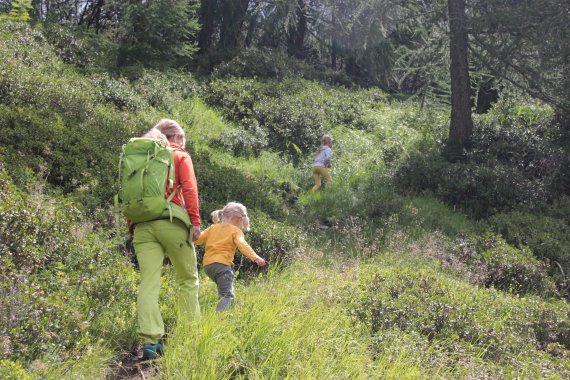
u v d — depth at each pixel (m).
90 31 20.73
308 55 32.28
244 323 4.64
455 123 17.31
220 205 9.20
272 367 4.25
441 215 12.92
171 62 20.81
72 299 4.96
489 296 7.61
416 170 14.99
